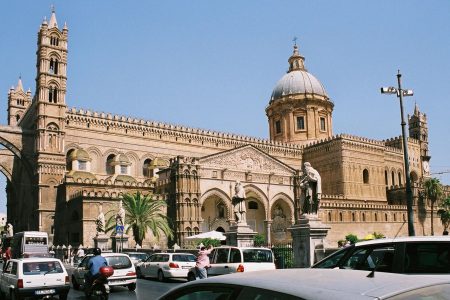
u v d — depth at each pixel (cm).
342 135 10581
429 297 395
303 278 463
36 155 8244
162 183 8300
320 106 12000
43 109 8319
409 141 12631
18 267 2086
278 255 3117
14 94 11706
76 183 7781
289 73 12544
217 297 500
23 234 5262
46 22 8625
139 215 6206
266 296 440
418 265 1069
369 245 1201
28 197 9006
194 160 8025
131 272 2602
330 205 9331
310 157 11244
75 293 2602
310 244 2527
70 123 8706
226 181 8419
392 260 1119
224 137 10531
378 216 10106
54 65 8681
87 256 2748
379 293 387
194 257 3350
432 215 10638
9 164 9681
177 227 7644
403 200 11038
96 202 7150
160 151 9669
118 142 9212
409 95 3014
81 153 8550
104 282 1998
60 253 6806
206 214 8581
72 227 7356
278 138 12075
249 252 2445
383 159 11425
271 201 8994
